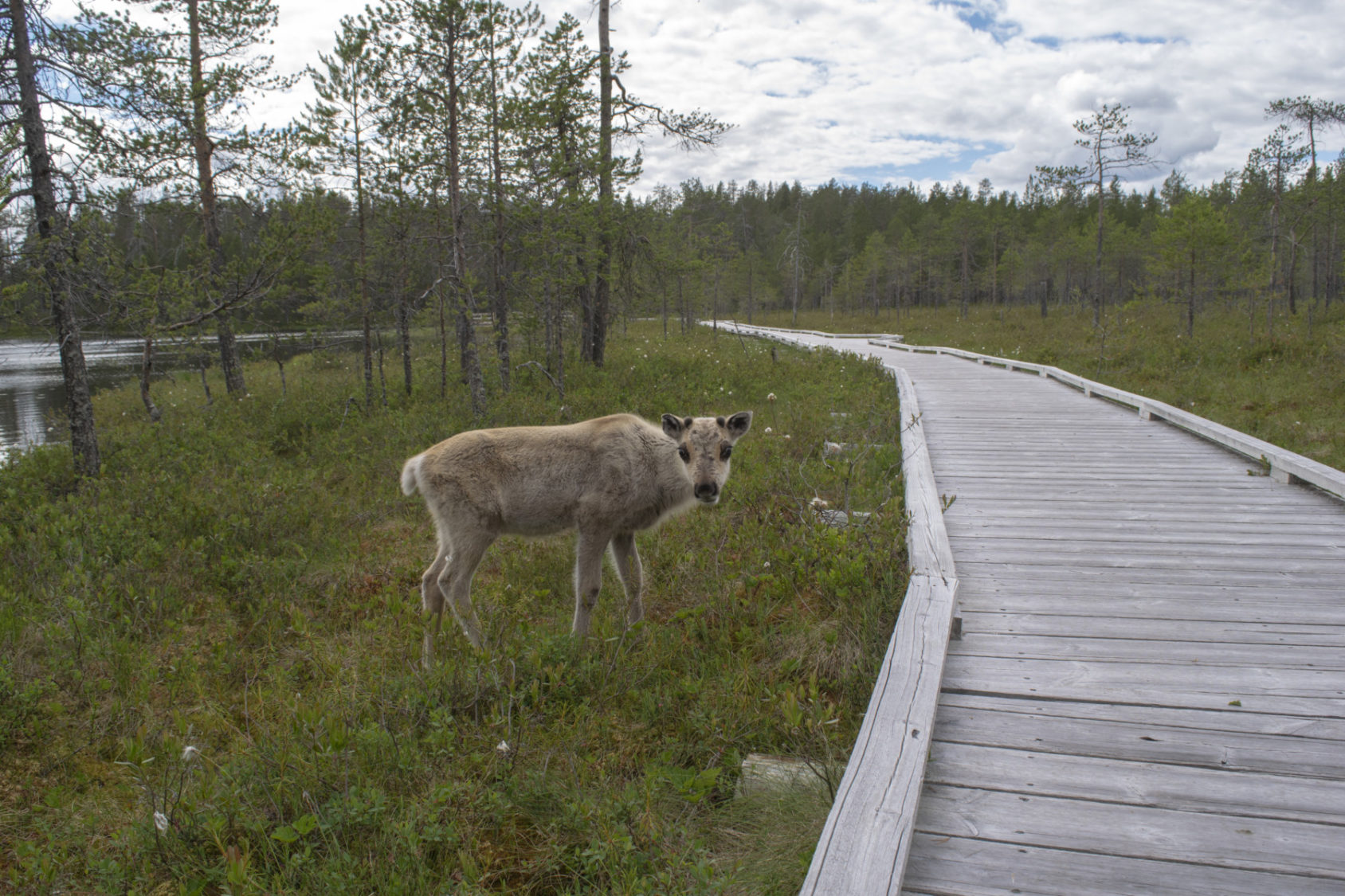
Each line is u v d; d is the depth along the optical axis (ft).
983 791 10.62
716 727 13.78
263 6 49.65
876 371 65.51
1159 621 15.89
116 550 22.13
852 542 20.34
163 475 29.35
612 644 16.72
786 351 96.84
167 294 35.81
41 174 30.73
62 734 14.32
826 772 11.83
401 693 14.78
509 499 17.76
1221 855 9.21
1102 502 25.07
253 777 12.32
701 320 211.41
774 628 17.70
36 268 30.25
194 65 49.24
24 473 31.83
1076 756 11.36
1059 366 74.23
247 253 39.73
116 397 74.38
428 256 51.96
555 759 13.19
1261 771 10.83
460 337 54.34
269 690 15.93
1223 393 54.60
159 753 13.60
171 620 18.75
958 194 364.17
